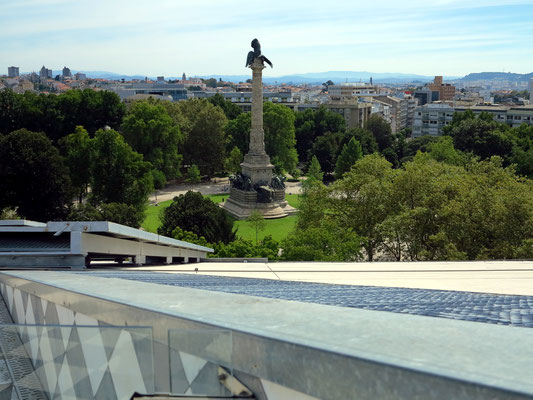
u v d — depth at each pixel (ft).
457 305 20.56
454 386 6.97
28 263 48.42
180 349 11.62
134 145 420.77
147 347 12.48
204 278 39.11
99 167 320.29
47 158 274.16
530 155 399.03
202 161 489.67
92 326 13.28
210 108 495.41
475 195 167.12
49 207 279.28
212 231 236.22
